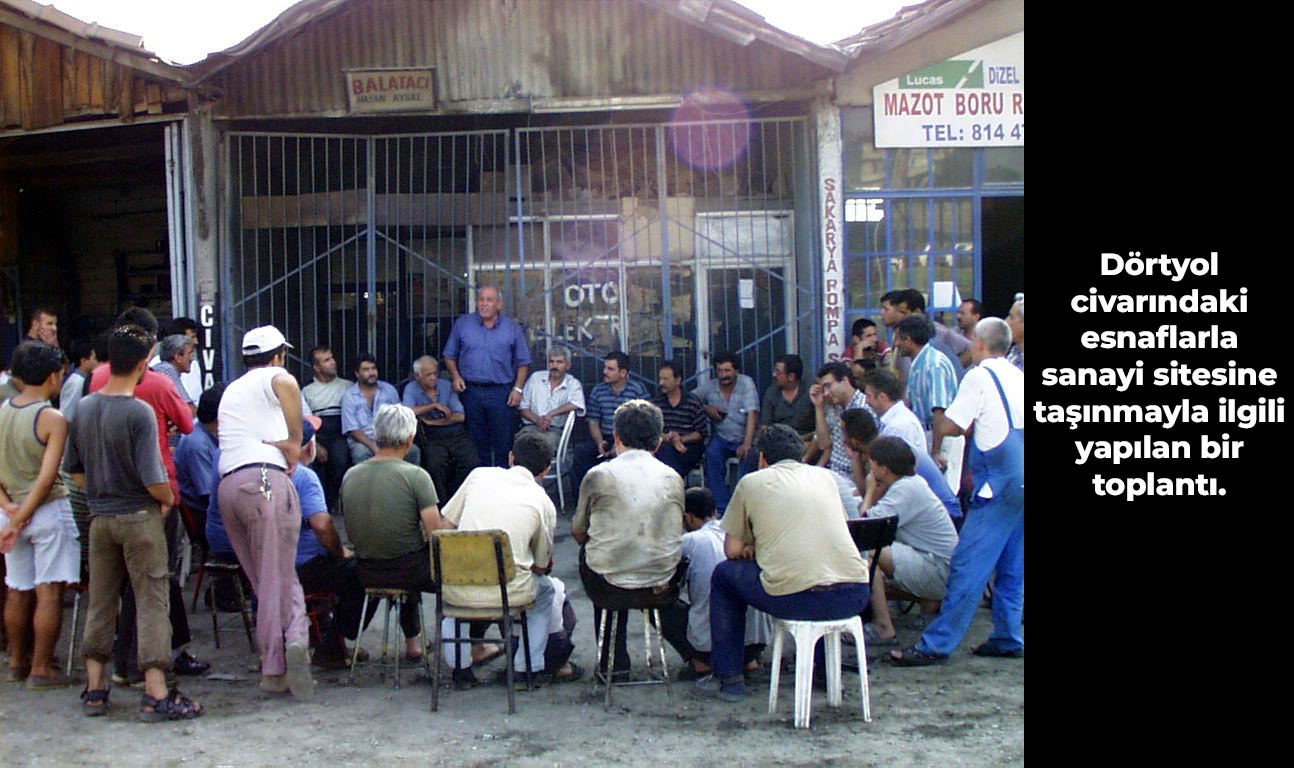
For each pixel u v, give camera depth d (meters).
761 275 10.85
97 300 13.11
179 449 6.98
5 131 10.47
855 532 5.94
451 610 5.77
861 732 5.36
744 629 5.94
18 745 5.27
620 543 5.84
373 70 10.30
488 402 10.33
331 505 10.23
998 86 10.41
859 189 10.38
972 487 6.82
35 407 6.02
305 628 5.94
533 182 11.05
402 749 5.21
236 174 10.51
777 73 10.34
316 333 10.95
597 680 6.09
